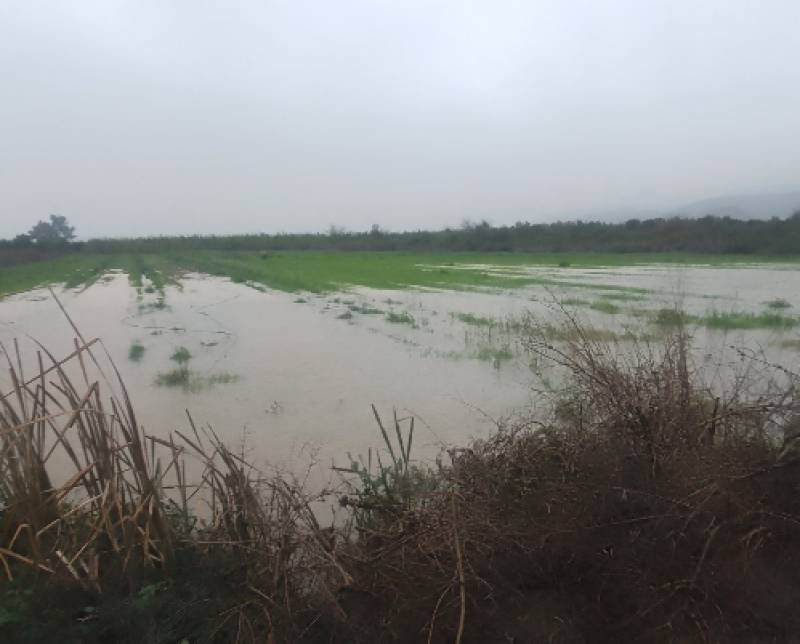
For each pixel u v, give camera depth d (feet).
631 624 9.11
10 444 10.79
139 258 143.74
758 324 34.06
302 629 9.27
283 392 24.82
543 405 19.03
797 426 11.17
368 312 47.42
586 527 9.82
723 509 9.77
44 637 8.49
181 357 31.60
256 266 103.45
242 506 10.75
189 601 9.49
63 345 36.60
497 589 9.52
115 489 10.52
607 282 64.69
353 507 11.93
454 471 11.84
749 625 8.83
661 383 12.53
